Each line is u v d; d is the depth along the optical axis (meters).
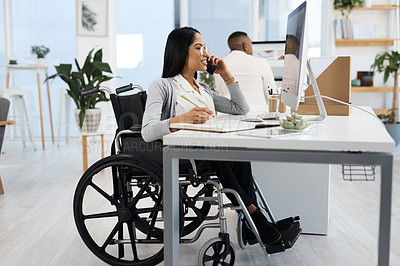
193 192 3.52
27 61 5.61
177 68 2.21
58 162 4.62
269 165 2.47
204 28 5.90
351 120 2.10
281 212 2.49
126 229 2.63
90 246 2.01
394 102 5.20
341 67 2.35
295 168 2.45
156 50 5.98
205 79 3.64
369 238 2.43
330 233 2.51
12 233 2.55
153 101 2.02
